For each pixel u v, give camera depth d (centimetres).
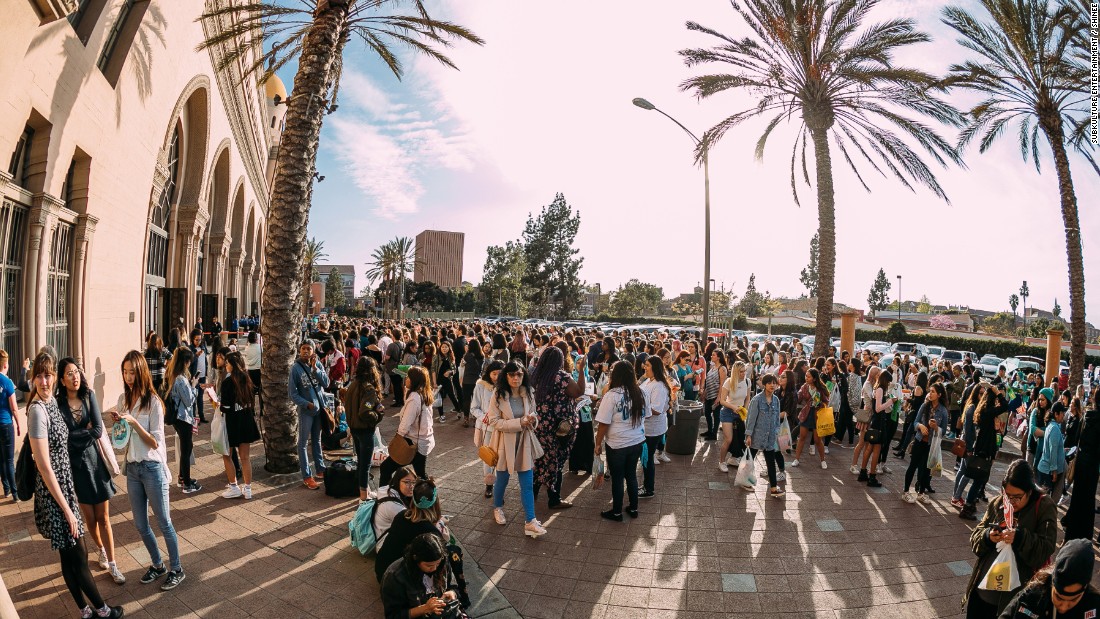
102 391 1137
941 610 476
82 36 932
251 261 3706
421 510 438
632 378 661
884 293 10725
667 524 649
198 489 692
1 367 601
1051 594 273
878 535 637
